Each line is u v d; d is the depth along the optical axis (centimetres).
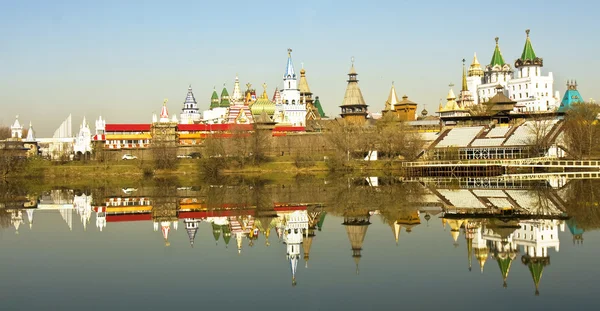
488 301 4616
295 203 11494
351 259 6088
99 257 6412
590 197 11219
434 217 8925
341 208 10431
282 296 4856
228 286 5184
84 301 4806
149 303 4728
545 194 11981
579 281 5106
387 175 19750
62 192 15050
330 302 4672
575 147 19200
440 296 4766
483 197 11681
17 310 4597
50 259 6338
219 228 8419
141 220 9338
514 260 5897
